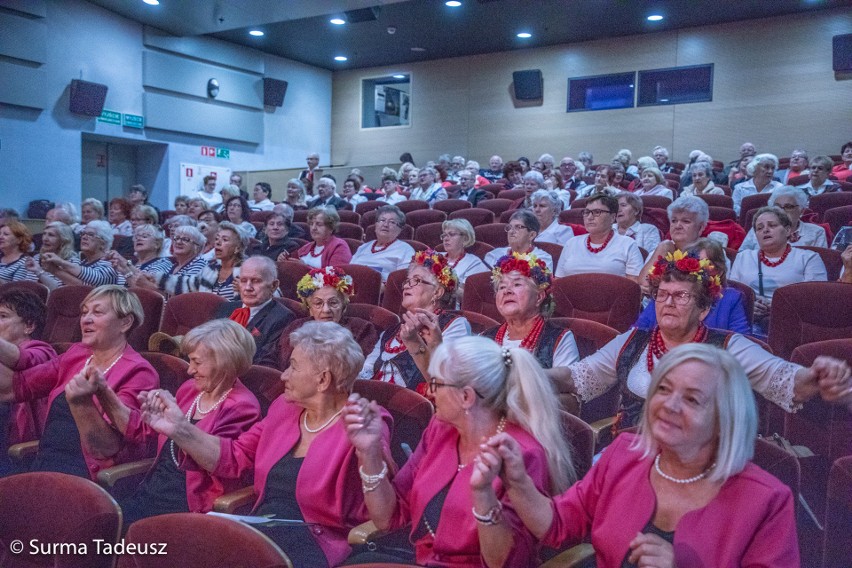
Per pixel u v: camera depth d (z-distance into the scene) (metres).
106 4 11.21
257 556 1.59
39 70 10.60
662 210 5.73
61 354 3.42
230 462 2.45
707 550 1.56
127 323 2.99
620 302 3.63
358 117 15.38
